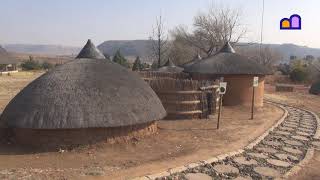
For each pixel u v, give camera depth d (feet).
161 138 35.73
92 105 30.73
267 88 127.65
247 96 61.36
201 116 47.80
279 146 36.19
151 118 33.47
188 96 46.80
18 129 31.63
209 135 38.29
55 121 29.30
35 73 181.68
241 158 30.94
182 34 181.16
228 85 60.54
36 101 30.76
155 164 27.30
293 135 41.98
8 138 32.48
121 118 31.12
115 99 32.04
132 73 37.60
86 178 23.31
